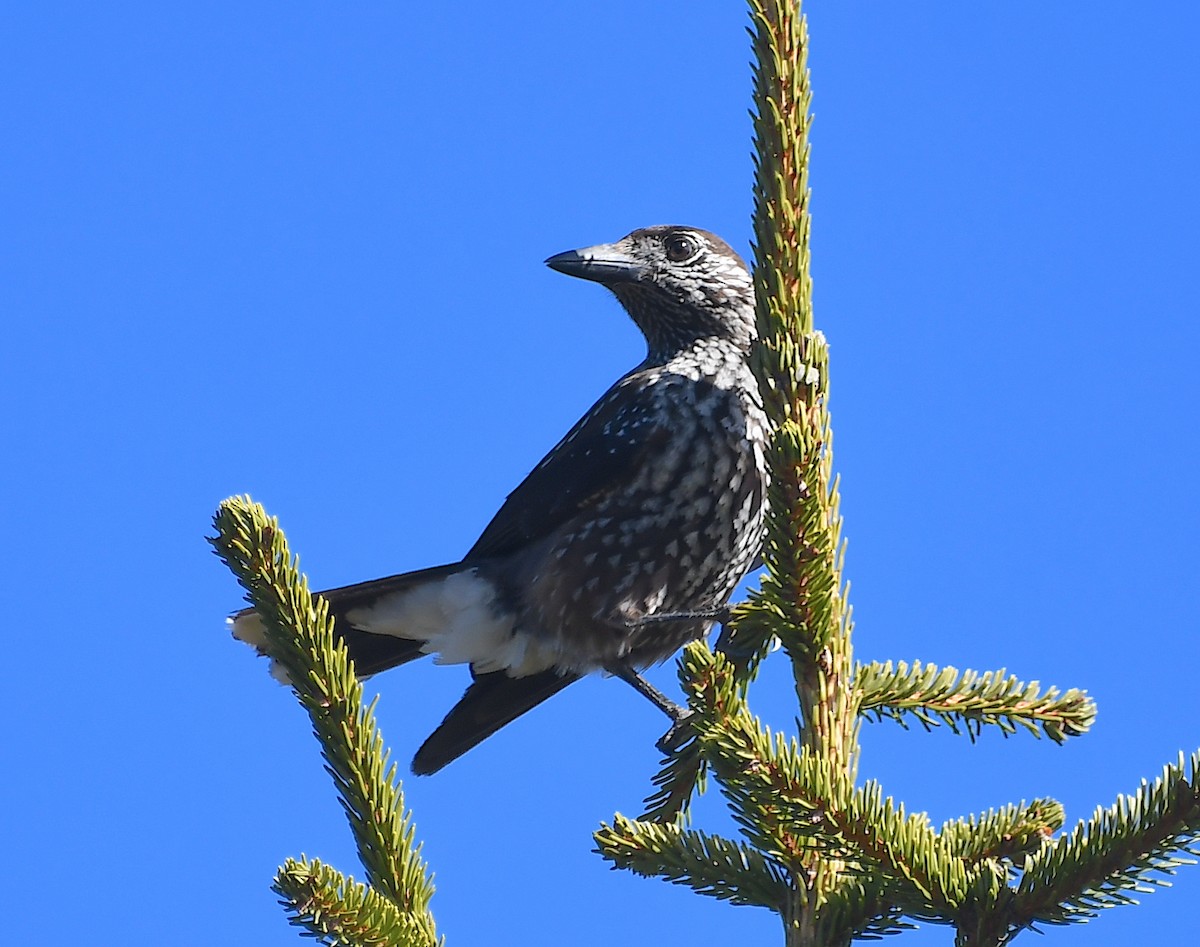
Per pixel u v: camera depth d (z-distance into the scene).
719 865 7.59
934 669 9.03
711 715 6.79
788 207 8.01
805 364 7.99
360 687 7.69
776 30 8.00
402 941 6.61
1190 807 5.96
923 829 6.50
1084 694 9.00
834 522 8.06
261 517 7.69
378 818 7.52
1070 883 6.20
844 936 7.05
